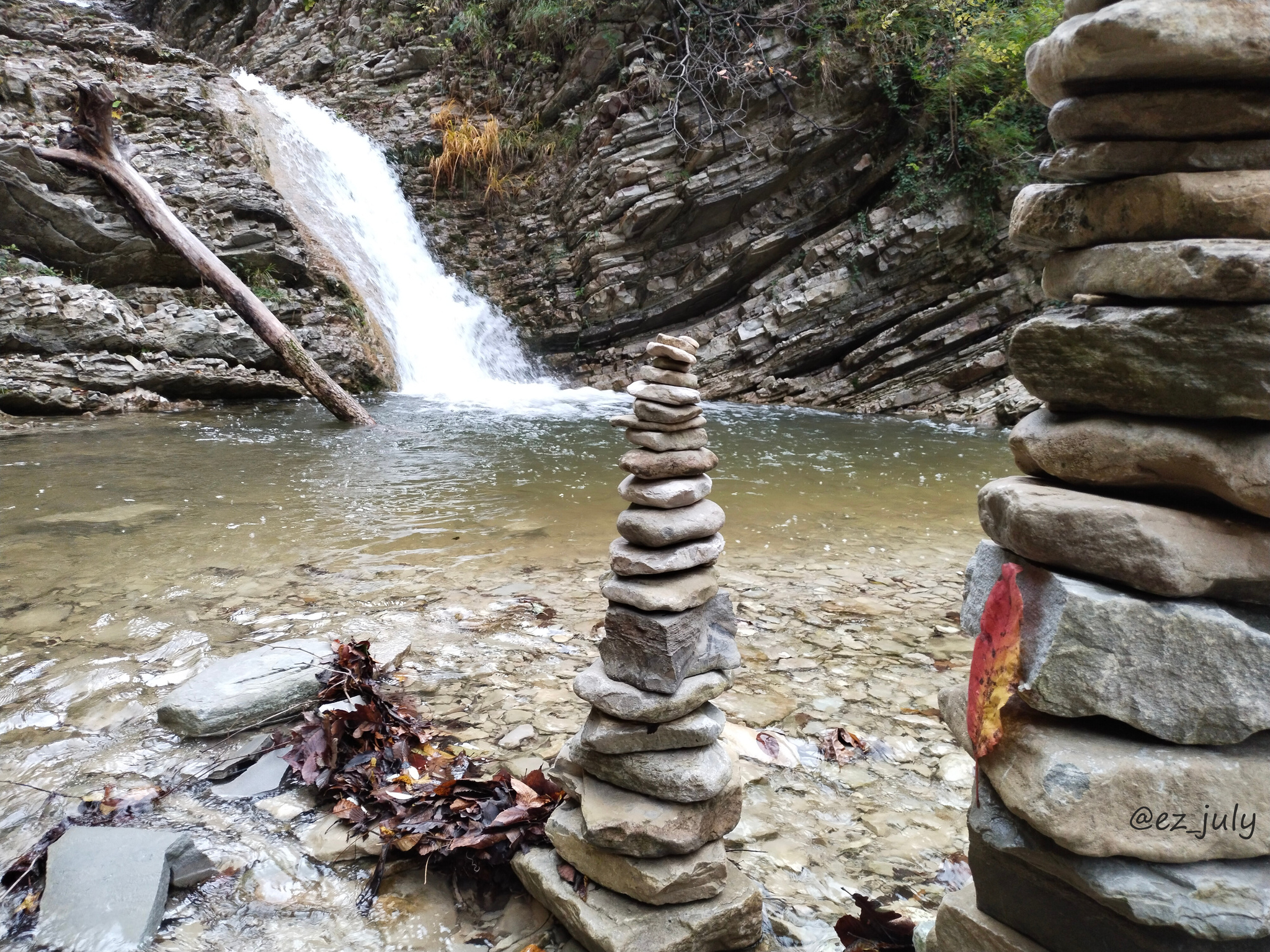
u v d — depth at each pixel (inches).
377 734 109.7
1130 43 58.6
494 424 432.1
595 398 558.9
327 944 80.4
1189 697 57.6
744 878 83.8
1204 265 56.7
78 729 116.3
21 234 455.2
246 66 872.9
